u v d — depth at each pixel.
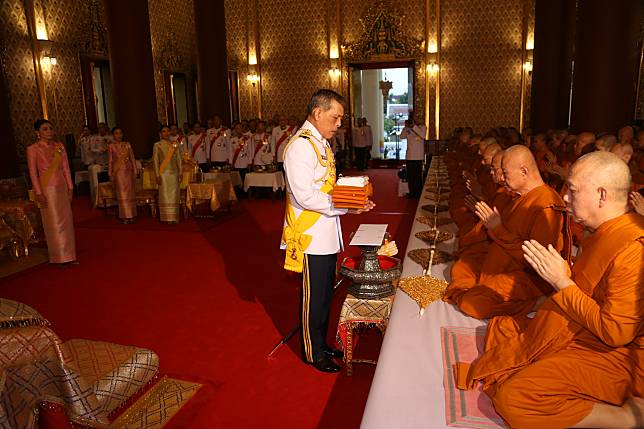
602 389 1.78
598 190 1.77
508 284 2.57
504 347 2.04
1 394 1.75
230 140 10.73
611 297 1.68
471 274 2.95
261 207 9.30
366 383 3.02
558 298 1.81
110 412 2.31
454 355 2.29
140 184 9.16
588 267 1.79
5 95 8.46
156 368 2.60
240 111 15.64
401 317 2.69
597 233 1.81
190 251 6.24
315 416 2.70
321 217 2.98
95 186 9.59
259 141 10.52
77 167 11.25
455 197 5.22
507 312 2.59
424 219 4.91
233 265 5.59
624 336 1.67
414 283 3.06
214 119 11.16
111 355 2.51
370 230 3.19
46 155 5.42
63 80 11.20
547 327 1.89
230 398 2.89
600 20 6.94
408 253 3.78
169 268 5.53
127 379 2.41
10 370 1.81
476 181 4.71
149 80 9.70
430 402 1.97
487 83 13.92
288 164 2.88
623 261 1.68
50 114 10.85
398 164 16.53
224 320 4.04
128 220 8.02
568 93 12.27
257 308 4.28
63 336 3.82
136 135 9.62
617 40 6.93
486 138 5.36
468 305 2.66
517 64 13.66
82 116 11.72
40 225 7.70
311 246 2.98
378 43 14.41
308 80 15.07
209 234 7.16
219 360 3.36
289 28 14.97
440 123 14.38
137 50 9.43
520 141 6.34
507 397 1.78
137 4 9.34
